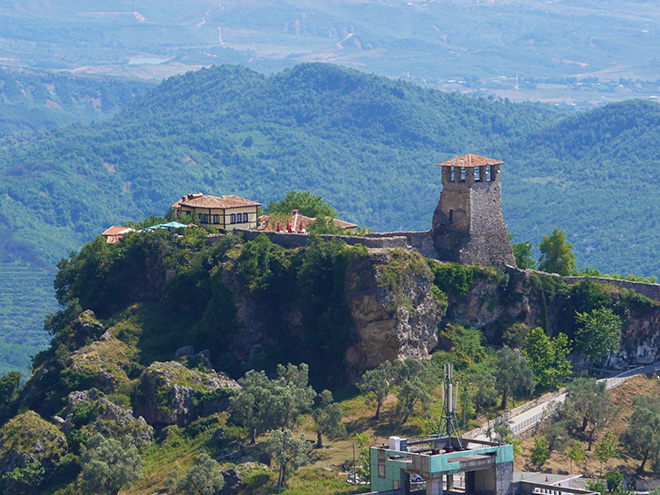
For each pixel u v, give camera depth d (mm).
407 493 180125
